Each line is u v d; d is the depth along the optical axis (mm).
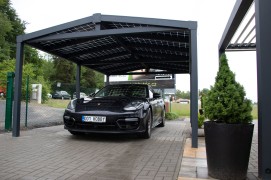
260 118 3262
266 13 3320
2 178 3225
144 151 4977
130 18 5688
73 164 3955
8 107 7293
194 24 5391
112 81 16016
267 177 3162
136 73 11539
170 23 5469
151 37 6852
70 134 6945
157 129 8742
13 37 40531
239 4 4094
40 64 42188
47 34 6191
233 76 3385
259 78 3312
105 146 5422
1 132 6961
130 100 6414
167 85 15133
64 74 64125
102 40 7461
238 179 3156
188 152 4859
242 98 3316
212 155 3271
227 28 5367
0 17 34594
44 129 7848
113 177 3354
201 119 7148
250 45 7121
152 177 3373
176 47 7816
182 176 3363
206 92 3551
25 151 4789
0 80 18750
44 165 3859
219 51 6949
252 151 5074
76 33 6059
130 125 5875
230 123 3254
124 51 8789
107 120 5793
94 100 6434
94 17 5883
